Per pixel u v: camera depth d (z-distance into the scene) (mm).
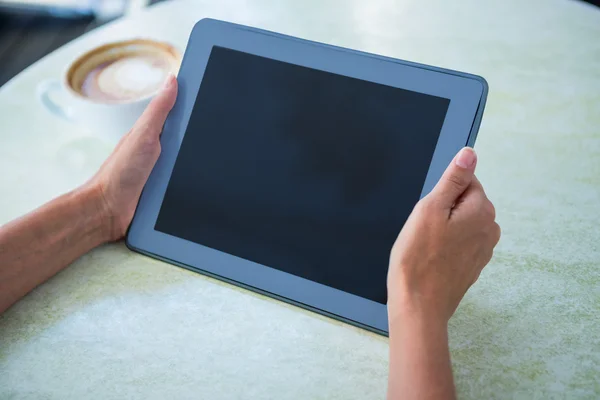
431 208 613
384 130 671
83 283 705
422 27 1011
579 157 809
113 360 624
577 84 906
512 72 924
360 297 649
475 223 616
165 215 725
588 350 612
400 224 650
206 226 710
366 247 657
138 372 613
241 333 647
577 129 844
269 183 697
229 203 707
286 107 705
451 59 943
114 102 782
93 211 720
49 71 980
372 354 624
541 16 1027
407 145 661
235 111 719
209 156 720
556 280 678
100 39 1023
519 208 751
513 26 1008
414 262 604
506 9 1045
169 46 880
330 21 1027
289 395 589
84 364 621
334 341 637
